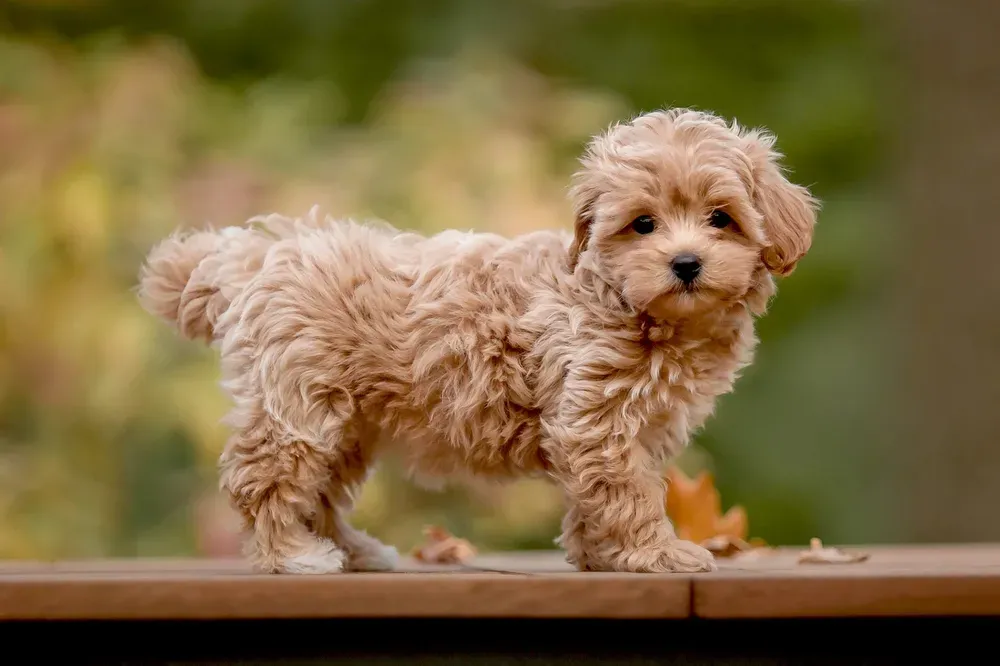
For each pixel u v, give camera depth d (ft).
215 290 16.38
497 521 35.37
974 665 13.78
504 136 37.86
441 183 36.50
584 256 15.89
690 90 46.16
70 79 37.17
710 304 15.16
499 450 16.03
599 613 13.29
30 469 34.78
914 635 13.80
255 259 16.26
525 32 44.62
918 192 34.30
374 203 36.50
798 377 44.32
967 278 33.30
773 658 13.79
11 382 34.58
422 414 15.93
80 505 34.71
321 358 15.55
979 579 13.19
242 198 36.24
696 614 13.28
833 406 44.09
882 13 42.60
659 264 14.97
